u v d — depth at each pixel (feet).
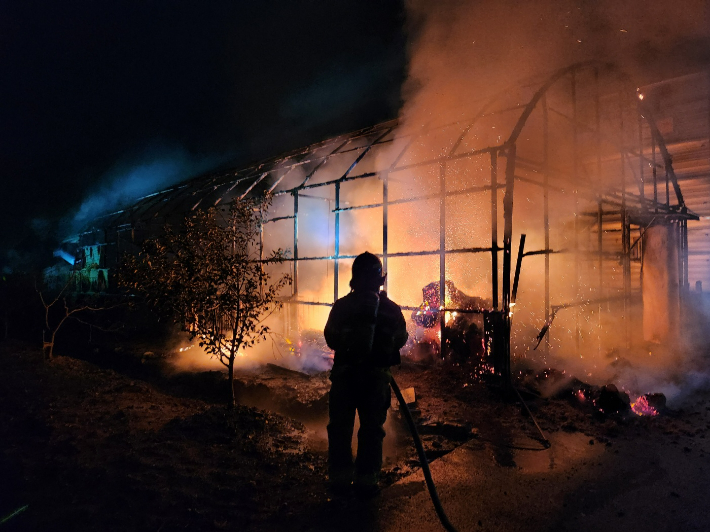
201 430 15.93
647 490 12.15
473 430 16.28
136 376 28.76
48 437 15.64
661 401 18.48
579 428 16.56
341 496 11.64
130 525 10.32
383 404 11.85
